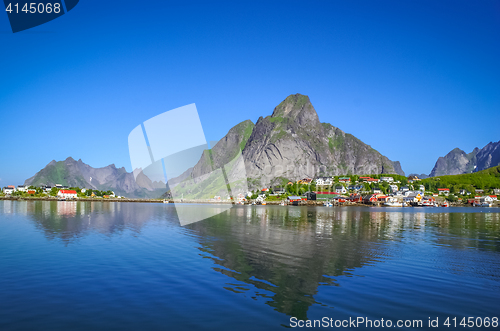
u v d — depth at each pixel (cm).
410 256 2323
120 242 2758
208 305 1284
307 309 1255
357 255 2323
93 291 1441
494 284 1627
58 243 2689
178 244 2678
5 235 3169
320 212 9425
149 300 1334
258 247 2584
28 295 1383
